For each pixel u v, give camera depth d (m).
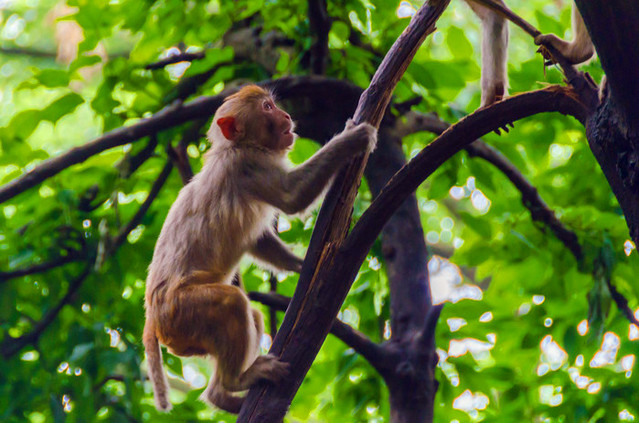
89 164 12.09
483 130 6.95
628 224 6.45
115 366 11.07
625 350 11.55
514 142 12.59
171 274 8.65
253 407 7.01
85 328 11.50
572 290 12.00
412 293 10.23
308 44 10.94
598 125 6.53
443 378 11.46
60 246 11.84
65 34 14.09
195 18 11.68
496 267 12.52
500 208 12.59
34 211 12.12
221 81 11.93
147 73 11.64
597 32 5.77
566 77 6.91
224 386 7.91
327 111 11.47
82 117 21.86
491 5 7.23
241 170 9.02
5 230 12.15
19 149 11.57
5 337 11.70
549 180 12.84
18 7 22.91
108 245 11.76
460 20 18.52
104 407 11.58
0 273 11.44
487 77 8.61
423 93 12.18
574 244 11.44
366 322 12.43
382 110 7.80
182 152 11.37
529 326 11.75
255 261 9.76
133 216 11.84
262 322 8.71
